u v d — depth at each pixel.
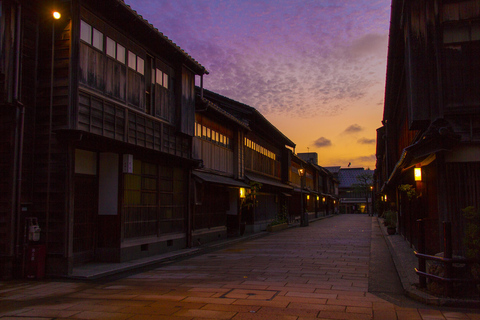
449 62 8.86
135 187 12.15
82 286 8.42
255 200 24.45
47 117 9.64
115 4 10.38
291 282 8.71
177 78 14.82
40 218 9.52
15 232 9.20
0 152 9.23
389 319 5.80
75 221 10.60
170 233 14.12
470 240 6.85
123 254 11.35
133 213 11.99
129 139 11.66
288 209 35.09
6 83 8.88
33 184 9.60
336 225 33.38
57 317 5.95
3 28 8.89
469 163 8.40
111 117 10.88
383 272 10.06
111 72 10.99
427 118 8.88
